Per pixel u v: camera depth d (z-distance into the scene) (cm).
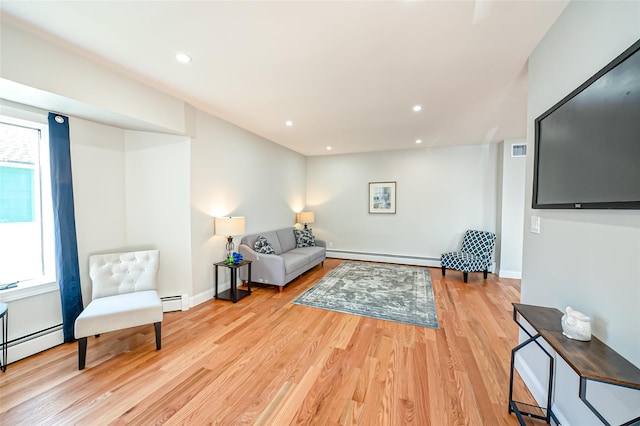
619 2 106
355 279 447
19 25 171
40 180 237
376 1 144
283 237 499
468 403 169
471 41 180
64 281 236
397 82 244
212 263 356
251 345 237
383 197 579
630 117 93
